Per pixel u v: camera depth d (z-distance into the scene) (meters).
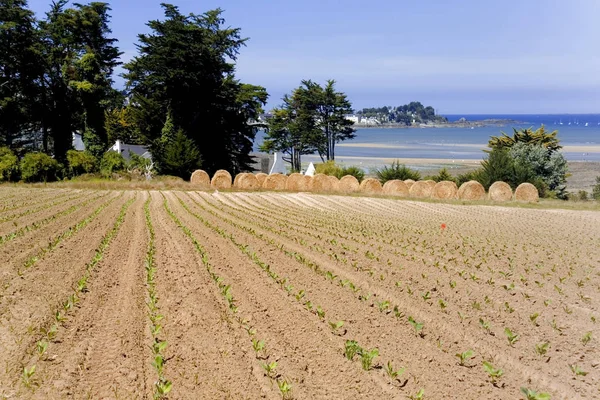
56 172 30.08
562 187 30.73
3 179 28.42
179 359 5.18
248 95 41.38
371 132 196.50
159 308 6.68
